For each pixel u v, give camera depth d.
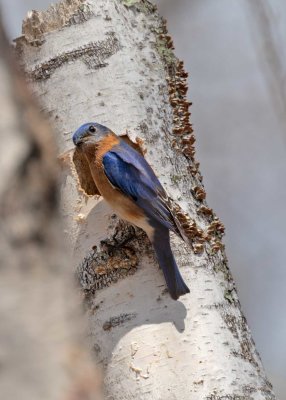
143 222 11.10
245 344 10.96
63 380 4.17
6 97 4.34
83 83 12.14
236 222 22.61
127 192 11.28
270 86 17.25
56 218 4.35
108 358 10.64
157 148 11.90
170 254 10.88
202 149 22.94
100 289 11.07
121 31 12.48
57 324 4.21
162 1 22.73
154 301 10.80
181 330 10.58
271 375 21.81
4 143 4.27
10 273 4.16
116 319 10.77
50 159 4.38
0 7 4.48
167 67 12.62
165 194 11.34
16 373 4.08
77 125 11.97
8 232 4.19
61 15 12.54
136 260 11.09
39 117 4.46
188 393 10.22
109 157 11.48
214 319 10.79
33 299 4.17
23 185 4.27
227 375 10.39
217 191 22.69
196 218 11.59
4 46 4.44
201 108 22.97
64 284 4.27
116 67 12.22
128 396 10.36
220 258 11.53
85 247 11.41
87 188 12.85
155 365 10.38
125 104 12.02
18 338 4.12
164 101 12.28
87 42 12.31
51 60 12.31
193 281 11.03
